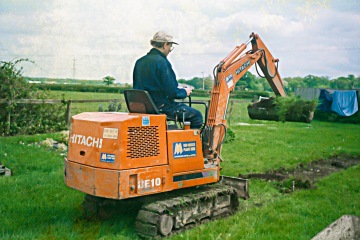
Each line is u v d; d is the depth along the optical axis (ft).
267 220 18.88
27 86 47.26
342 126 72.95
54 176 25.86
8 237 15.25
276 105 24.71
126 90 17.88
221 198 19.40
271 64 24.44
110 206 19.03
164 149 16.70
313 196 23.48
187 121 18.70
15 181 24.29
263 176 28.84
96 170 15.67
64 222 17.44
